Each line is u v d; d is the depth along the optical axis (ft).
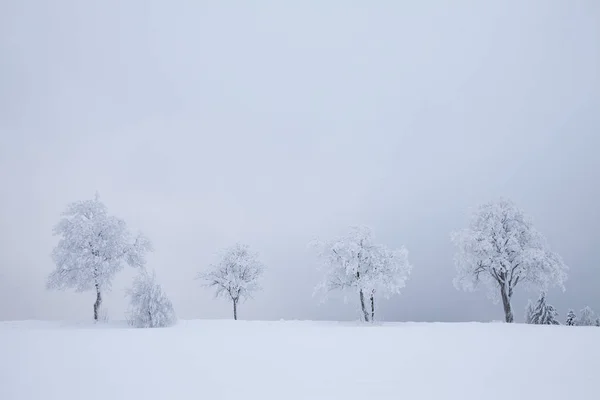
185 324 89.15
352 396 19.25
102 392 19.93
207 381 22.39
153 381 22.36
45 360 28.89
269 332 58.13
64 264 102.22
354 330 60.90
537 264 104.27
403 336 48.01
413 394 19.52
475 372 24.48
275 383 21.95
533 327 63.00
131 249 110.32
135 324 86.22
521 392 19.63
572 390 19.88
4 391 20.04
